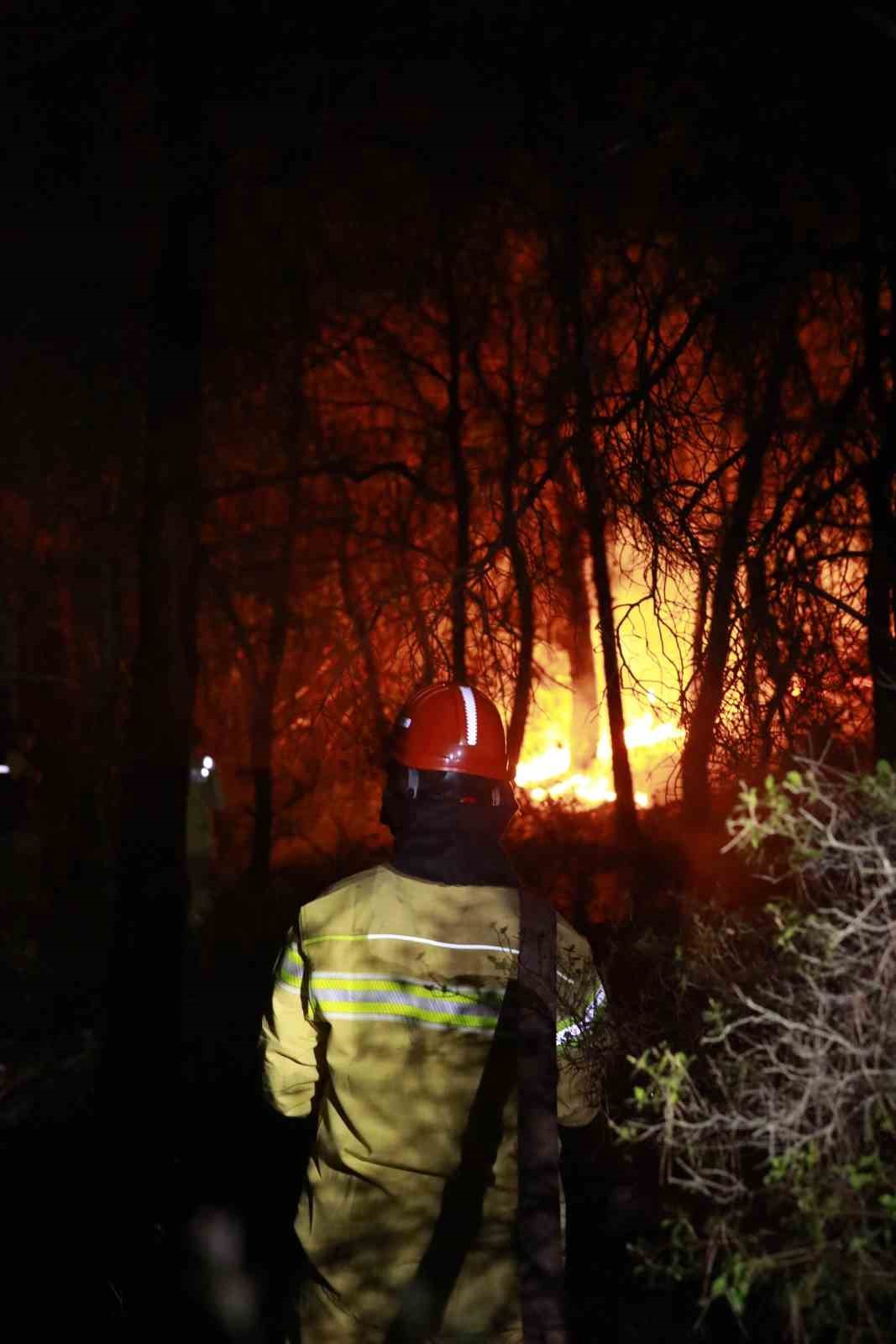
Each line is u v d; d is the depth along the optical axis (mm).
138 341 9148
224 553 12031
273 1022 2721
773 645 4316
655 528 4500
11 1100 6379
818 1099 2049
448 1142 2562
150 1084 5840
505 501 5512
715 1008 2211
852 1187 1966
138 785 6512
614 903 5891
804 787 2184
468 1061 2574
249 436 11703
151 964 6238
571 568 6578
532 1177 2459
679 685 4496
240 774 12914
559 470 5422
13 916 9742
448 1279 2529
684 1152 2443
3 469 11445
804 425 5141
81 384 10023
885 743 4250
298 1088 2768
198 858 10359
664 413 4656
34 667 11867
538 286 7699
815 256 5055
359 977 2604
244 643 11070
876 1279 1986
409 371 10570
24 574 12234
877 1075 2041
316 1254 2590
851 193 5426
